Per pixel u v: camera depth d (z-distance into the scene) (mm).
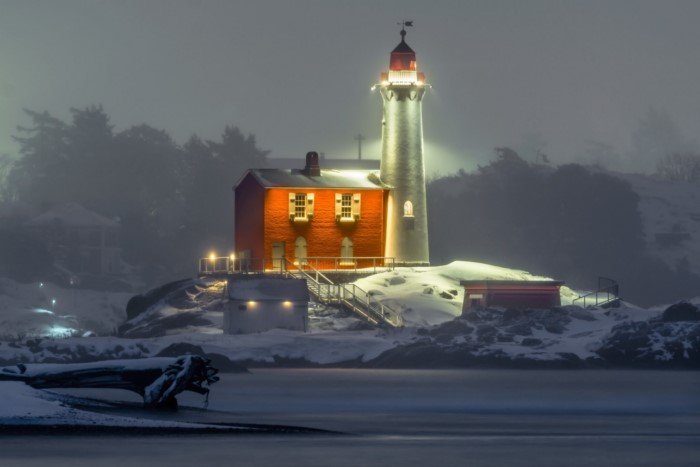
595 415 163000
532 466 104750
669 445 122125
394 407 172875
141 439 118938
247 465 103000
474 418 157250
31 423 124438
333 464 104250
